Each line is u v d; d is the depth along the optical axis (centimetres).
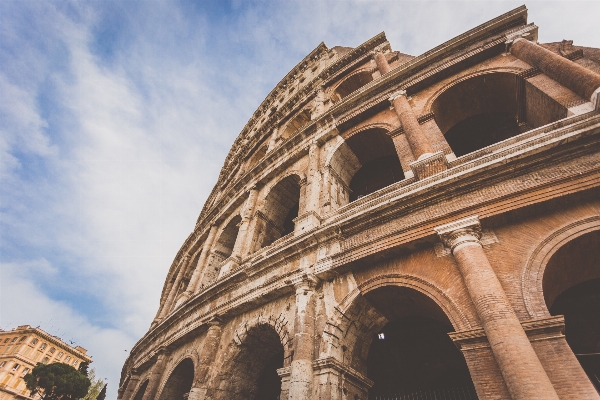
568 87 1287
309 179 1941
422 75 1925
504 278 955
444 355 1361
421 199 1206
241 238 2119
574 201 991
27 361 8319
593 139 1006
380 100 1991
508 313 834
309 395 1060
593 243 948
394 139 1711
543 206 1008
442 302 1017
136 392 2262
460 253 1007
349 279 1294
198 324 1777
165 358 2041
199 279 2441
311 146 2153
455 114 1884
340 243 1370
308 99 3109
